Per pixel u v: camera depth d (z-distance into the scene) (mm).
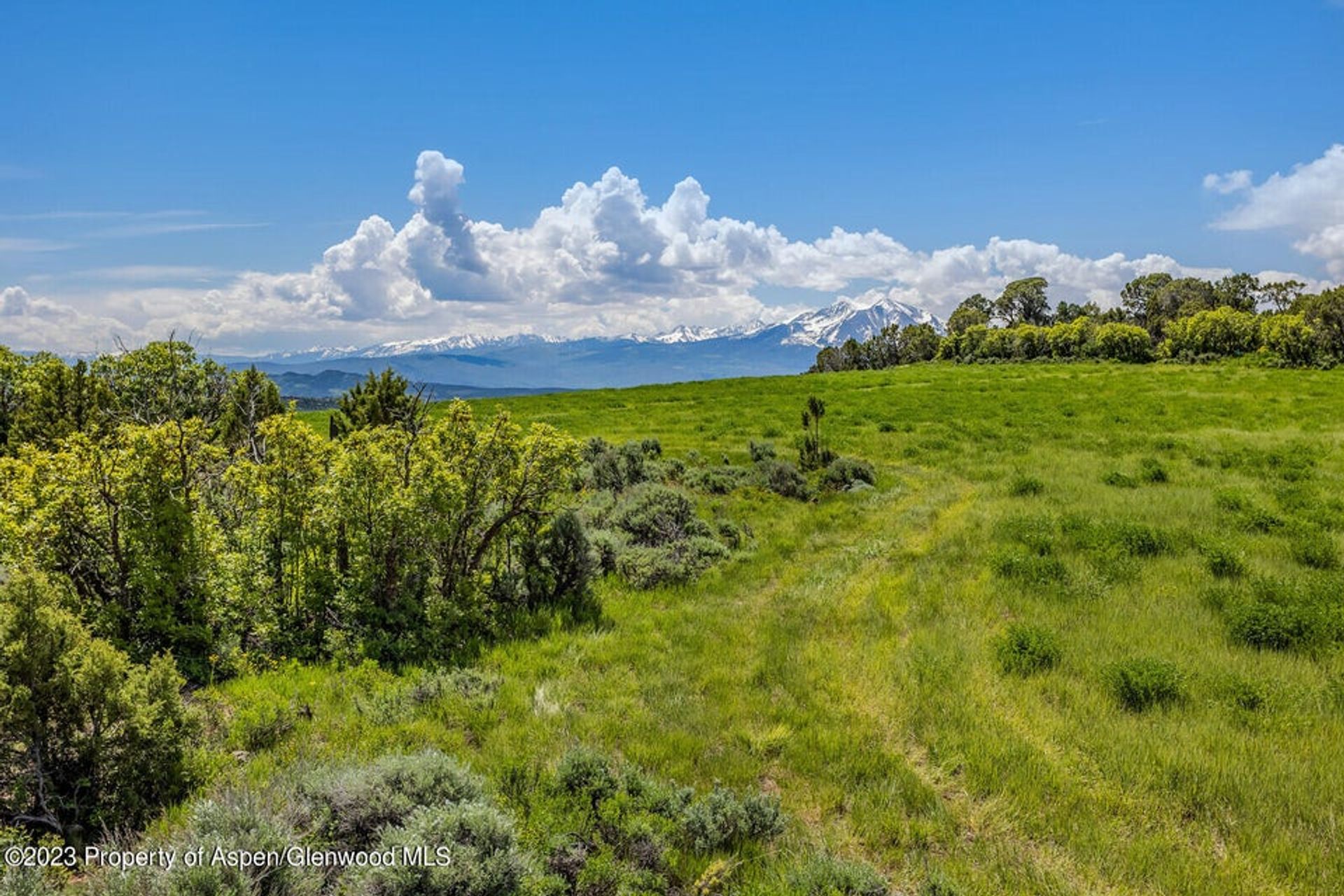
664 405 44969
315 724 7234
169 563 8438
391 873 4414
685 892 5277
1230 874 5254
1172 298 106938
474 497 10359
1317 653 8766
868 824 5953
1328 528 14367
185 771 6020
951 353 99250
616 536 13891
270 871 4520
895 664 8945
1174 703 7719
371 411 16594
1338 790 6152
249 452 12336
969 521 16000
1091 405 38562
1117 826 5875
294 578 9617
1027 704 7809
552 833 5465
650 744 7145
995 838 5820
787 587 12508
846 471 21062
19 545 7801
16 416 16797
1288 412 33469
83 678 5570
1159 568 12242
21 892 4340
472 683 8164
